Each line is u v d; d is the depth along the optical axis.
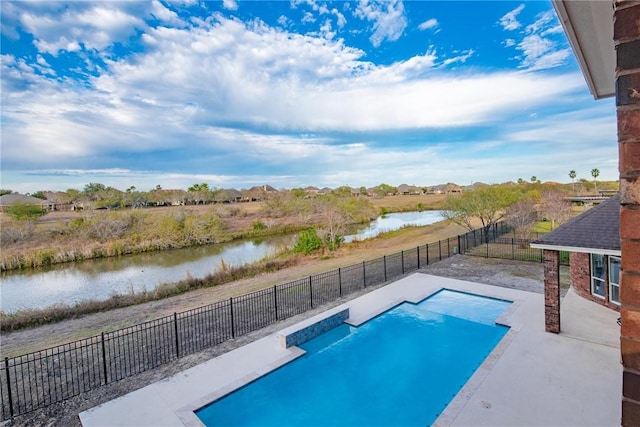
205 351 9.59
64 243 29.98
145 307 14.45
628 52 1.12
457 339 10.22
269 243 33.88
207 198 62.66
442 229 35.34
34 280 21.67
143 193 54.31
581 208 37.78
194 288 17.42
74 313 13.93
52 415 6.96
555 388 7.08
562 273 15.67
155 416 6.86
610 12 3.04
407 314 12.14
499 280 15.08
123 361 9.18
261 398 7.75
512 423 6.17
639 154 1.09
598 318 10.11
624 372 1.13
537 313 10.95
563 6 2.96
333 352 9.70
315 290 15.11
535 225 30.52
